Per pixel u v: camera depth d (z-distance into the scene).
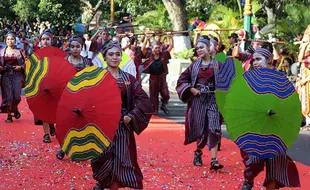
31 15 35.22
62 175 7.08
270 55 6.35
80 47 8.09
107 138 5.34
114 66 5.85
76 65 8.05
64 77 7.34
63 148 5.52
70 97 5.46
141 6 27.02
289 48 13.95
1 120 11.43
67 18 35.06
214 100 7.43
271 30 17.27
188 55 18.36
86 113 5.39
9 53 11.02
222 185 6.72
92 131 5.38
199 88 7.48
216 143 7.38
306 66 10.06
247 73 5.54
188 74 7.60
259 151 5.40
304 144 9.30
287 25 16.94
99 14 32.19
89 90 5.43
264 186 6.05
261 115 5.39
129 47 12.53
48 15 34.59
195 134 7.54
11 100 11.09
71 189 6.45
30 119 11.65
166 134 10.18
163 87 12.71
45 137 9.20
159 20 23.42
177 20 19.66
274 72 5.53
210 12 24.20
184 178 7.02
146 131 10.45
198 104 7.48
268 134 5.40
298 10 17.09
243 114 5.43
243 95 5.46
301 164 7.88
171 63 18.23
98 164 5.58
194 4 25.23
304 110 10.21
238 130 5.44
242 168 7.59
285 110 5.43
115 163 5.60
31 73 7.42
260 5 23.75
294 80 11.62
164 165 7.71
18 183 6.67
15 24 36.59
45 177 6.98
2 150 8.54
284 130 5.43
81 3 35.28
